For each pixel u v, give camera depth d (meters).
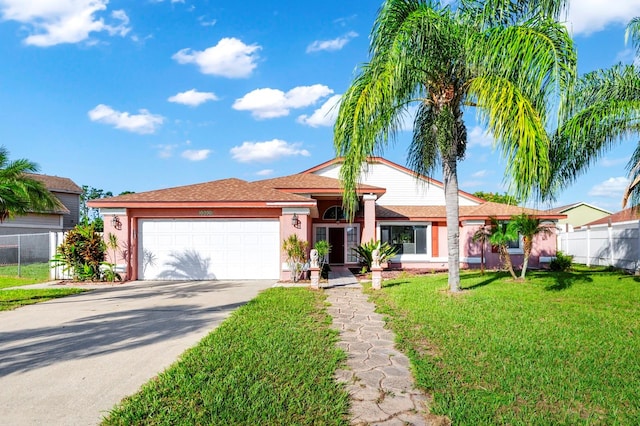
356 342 5.77
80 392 4.01
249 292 11.17
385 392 3.96
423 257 20.48
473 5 8.80
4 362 5.00
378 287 11.52
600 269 16.92
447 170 10.18
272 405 3.60
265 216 14.16
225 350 5.23
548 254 18.81
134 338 6.12
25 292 11.41
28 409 3.62
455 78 9.52
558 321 6.82
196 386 4.01
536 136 7.49
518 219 12.77
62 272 14.63
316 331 6.27
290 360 4.81
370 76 9.04
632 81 10.05
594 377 4.23
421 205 22.08
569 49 7.43
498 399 3.70
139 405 3.61
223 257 14.15
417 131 11.53
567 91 7.34
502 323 6.69
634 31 10.05
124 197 14.32
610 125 10.20
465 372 4.41
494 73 8.05
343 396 3.81
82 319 7.62
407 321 6.97
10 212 12.19
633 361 4.73
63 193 31.25
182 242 14.19
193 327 6.85
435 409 3.52
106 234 13.91
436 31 8.45
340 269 19.03
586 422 3.28
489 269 18.17
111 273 13.62
